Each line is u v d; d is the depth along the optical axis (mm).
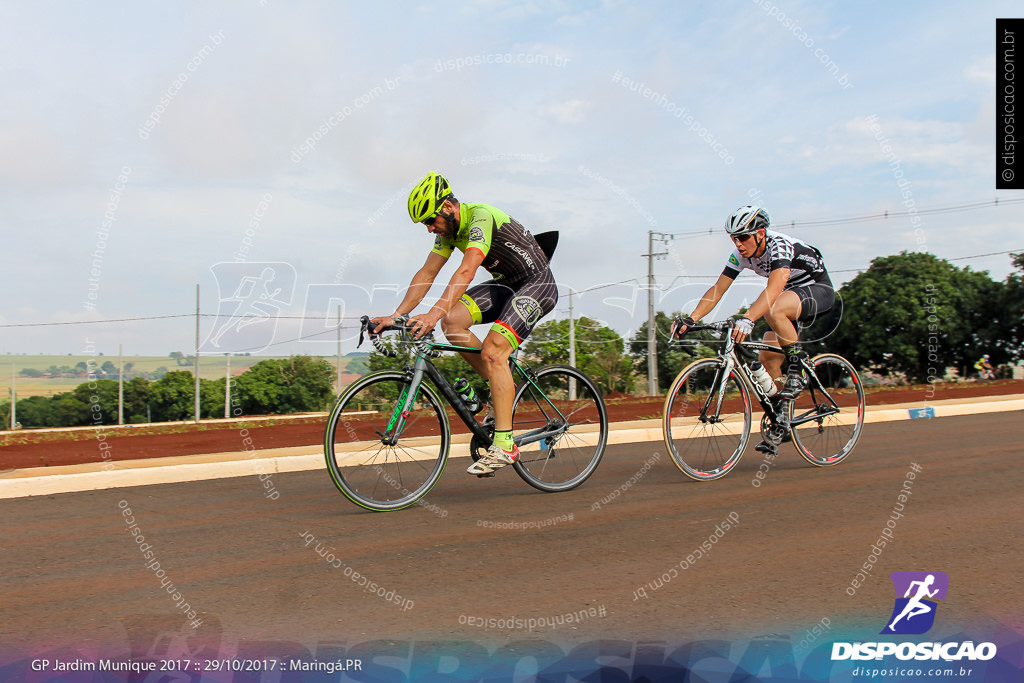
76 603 2131
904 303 28594
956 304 28781
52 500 3840
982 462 4402
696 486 3857
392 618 1980
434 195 3461
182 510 3500
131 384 36344
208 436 6871
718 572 2330
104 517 3361
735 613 1984
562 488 3848
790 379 4328
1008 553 2480
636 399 11078
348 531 2982
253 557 2600
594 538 2783
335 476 3318
